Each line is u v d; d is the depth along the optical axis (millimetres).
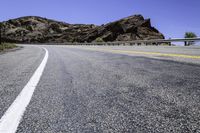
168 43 29047
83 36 107125
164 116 2074
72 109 2336
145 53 10164
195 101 2488
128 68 5215
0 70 5473
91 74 4543
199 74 4039
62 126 1894
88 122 1974
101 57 8500
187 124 1875
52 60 7977
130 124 1912
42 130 1816
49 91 3148
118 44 39688
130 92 2980
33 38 131875
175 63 5719
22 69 5594
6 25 163125
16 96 2889
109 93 2963
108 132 1767
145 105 2414
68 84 3605
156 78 3850
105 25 103250
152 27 96750
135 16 101062
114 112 2221
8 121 2008
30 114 2195
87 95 2887
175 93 2840
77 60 7652
